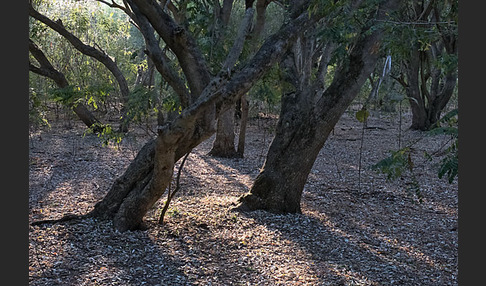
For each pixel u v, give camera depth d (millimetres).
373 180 10172
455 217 7711
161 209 6797
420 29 5078
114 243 5578
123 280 4742
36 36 15086
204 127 5457
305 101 7051
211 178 9938
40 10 17500
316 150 7117
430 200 8750
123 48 20359
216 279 4934
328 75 16750
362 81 6793
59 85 15031
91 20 19219
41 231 5688
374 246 6227
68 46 18203
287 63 7383
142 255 5367
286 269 5254
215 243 5840
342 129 18969
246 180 9898
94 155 12109
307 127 7000
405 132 17766
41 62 14711
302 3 6648
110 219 6062
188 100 5422
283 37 5730
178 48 5301
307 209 7676
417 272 5426
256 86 7855
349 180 10148
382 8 6324
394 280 5137
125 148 13172
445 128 3564
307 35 7125
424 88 17391
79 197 8062
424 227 7168
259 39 8047
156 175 5523
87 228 5855
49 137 14781
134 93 7348
